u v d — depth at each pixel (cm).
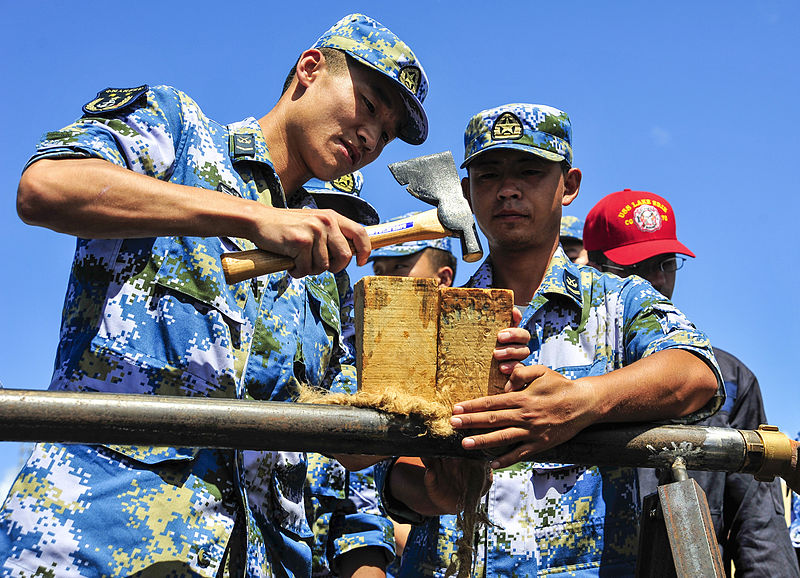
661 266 408
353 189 382
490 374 202
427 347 201
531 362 289
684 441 203
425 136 279
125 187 201
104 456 209
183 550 207
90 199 199
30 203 198
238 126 259
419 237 243
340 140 265
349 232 215
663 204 416
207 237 223
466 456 198
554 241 317
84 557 199
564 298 293
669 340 252
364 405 190
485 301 203
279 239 204
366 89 265
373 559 297
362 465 254
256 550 225
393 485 286
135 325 219
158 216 201
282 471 245
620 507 268
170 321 221
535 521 272
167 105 237
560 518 271
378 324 199
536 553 269
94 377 214
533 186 312
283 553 245
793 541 374
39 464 206
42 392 169
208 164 240
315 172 269
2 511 203
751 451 202
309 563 253
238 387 225
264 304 244
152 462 210
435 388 201
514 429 198
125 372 215
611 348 284
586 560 267
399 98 270
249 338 233
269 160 253
